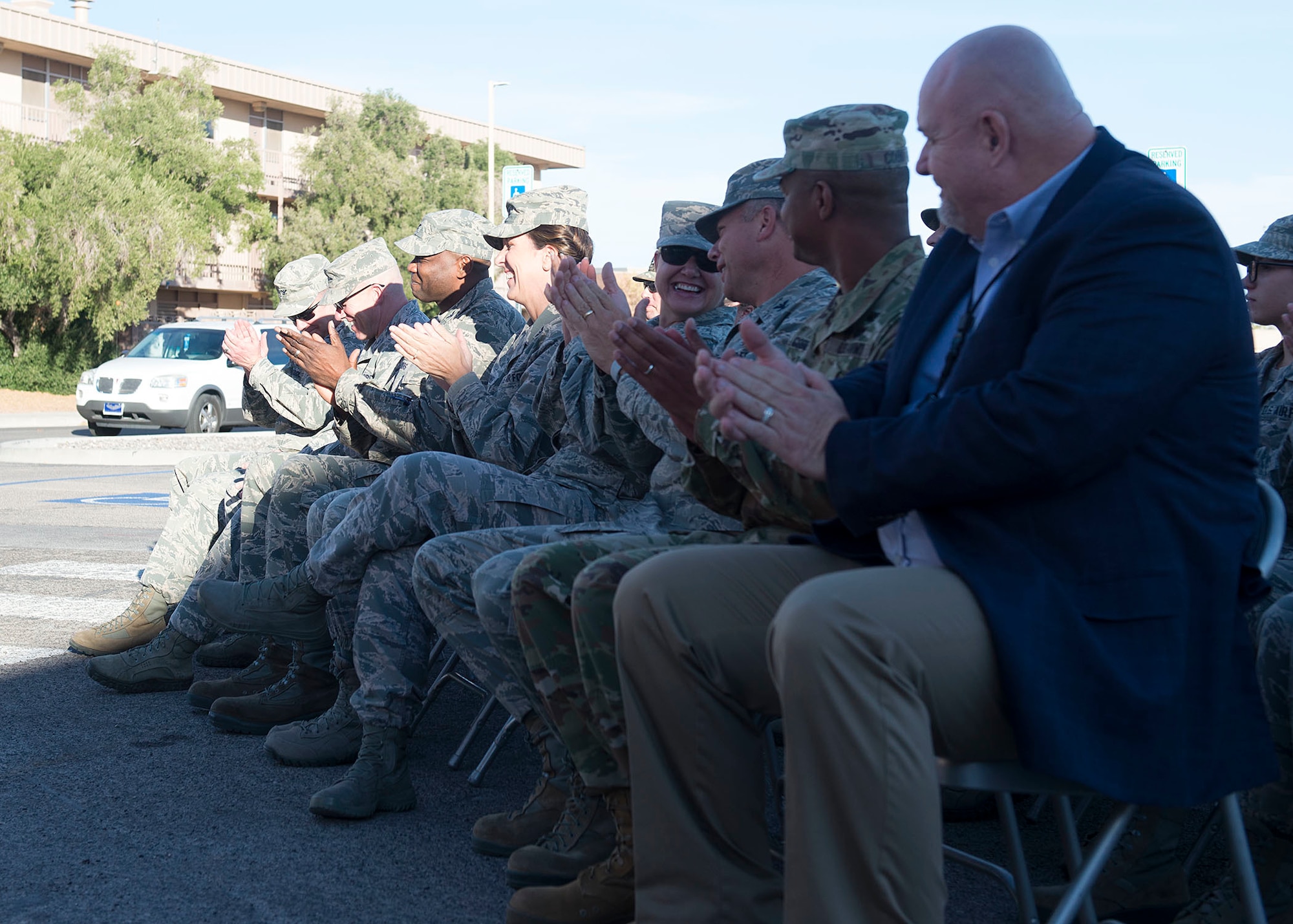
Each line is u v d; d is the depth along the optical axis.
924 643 1.75
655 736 2.11
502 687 2.99
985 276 2.08
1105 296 1.81
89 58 35.91
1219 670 1.84
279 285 5.42
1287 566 2.89
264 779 3.52
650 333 2.44
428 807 3.32
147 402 18.53
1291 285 3.60
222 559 4.59
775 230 2.97
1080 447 1.77
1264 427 3.32
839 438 1.92
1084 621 1.78
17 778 3.49
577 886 2.49
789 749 1.78
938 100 2.02
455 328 4.63
